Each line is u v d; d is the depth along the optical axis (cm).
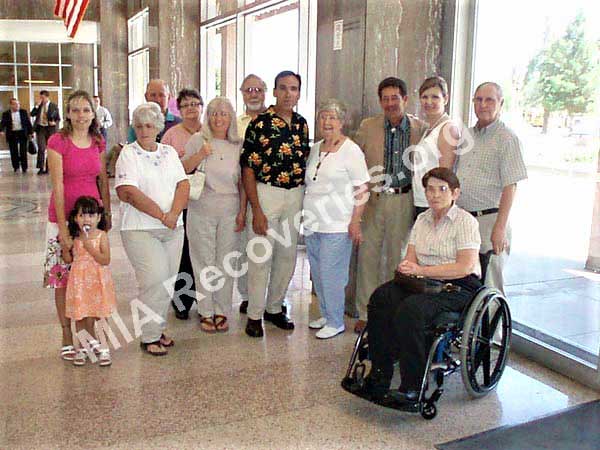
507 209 362
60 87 1844
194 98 431
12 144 1372
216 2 952
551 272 391
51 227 363
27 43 1803
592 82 355
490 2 430
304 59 643
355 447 279
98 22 1662
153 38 1073
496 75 429
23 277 546
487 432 294
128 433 287
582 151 364
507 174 362
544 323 398
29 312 455
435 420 306
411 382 299
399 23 447
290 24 677
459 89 451
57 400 319
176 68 1033
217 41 965
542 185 397
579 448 282
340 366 370
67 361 370
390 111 399
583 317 367
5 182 1189
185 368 363
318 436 288
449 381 353
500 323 401
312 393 333
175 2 1020
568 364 360
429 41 455
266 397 327
